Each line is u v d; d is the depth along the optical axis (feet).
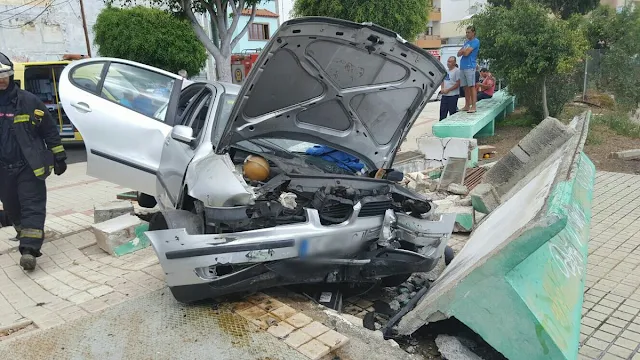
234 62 69.67
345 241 11.25
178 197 13.92
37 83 40.78
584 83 46.06
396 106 13.47
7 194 15.94
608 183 24.48
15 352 10.09
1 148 15.03
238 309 11.48
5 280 14.92
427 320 9.88
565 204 9.46
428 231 12.39
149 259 16.12
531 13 32.65
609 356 10.67
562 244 11.69
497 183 20.13
